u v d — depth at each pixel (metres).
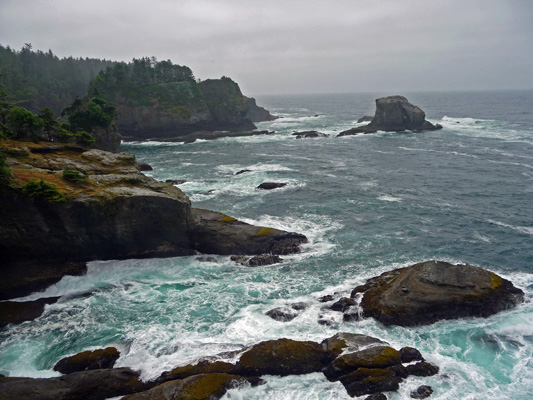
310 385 23.95
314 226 49.56
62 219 36.06
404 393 23.25
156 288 36.16
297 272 38.69
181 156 99.69
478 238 45.50
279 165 84.56
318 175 75.19
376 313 30.05
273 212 54.66
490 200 58.59
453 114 190.88
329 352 25.53
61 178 39.50
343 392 23.36
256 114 199.75
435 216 52.56
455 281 31.83
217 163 89.31
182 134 138.75
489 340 27.98
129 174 47.00
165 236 41.81
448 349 27.17
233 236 42.97
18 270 35.50
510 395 23.14
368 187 66.56
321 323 30.08
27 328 30.19
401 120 133.75
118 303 33.69
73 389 22.42
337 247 43.81
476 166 79.50
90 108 82.81
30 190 34.22
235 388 23.08
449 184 67.44
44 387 22.41
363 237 46.25
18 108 52.16
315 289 35.50
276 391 23.47
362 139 120.50
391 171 77.81
